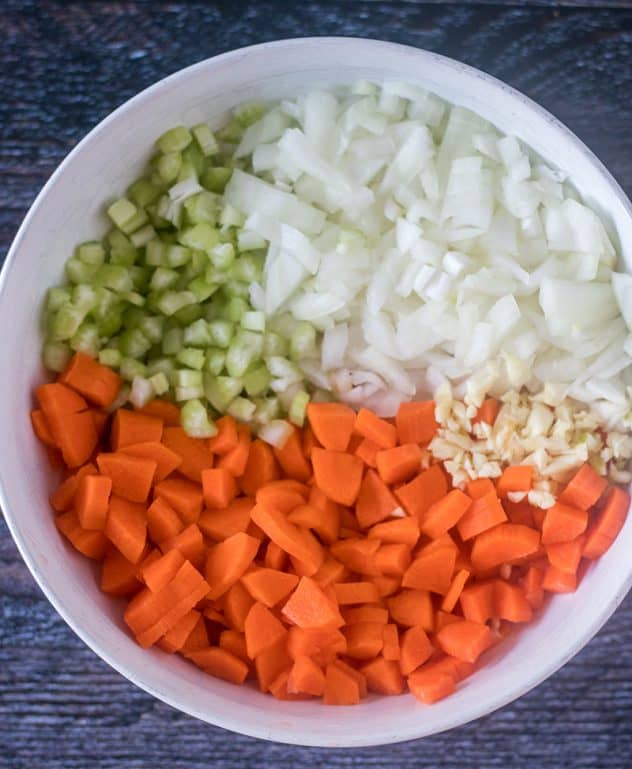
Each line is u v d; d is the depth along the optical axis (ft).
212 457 1.09
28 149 1.16
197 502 1.07
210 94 1.03
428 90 1.05
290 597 1.07
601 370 1.09
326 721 1.03
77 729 1.22
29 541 0.99
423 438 1.11
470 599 1.09
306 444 1.12
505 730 1.24
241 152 1.08
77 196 1.01
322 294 1.09
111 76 1.15
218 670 1.07
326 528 1.09
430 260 1.07
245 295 1.10
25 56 1.15
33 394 1.04
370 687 1.10
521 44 1.15
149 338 1.09
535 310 1.10
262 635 1.06
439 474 1.11
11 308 0.98
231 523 1.07
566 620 1.07
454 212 1.07
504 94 1.01
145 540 1.05
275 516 1.06
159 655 1.05
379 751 1.24
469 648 1.06
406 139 1.07
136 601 1.05
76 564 1.05
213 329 1.09
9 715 1.22
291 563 1.10
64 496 1.04
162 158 1.06
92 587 1.05
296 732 1.01
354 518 1.13
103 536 1.05
